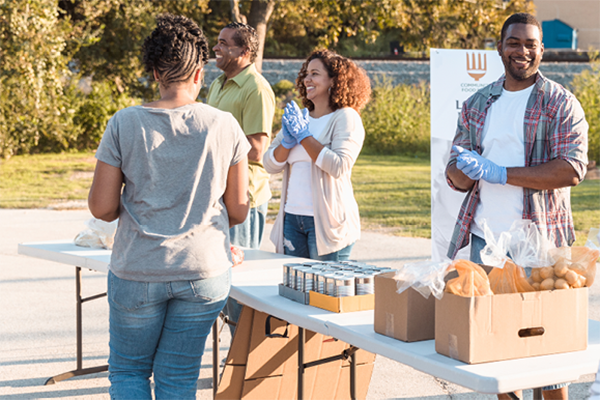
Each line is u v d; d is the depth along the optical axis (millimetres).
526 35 2271
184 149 1796
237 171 1926
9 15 11469
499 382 1359
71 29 13211
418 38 17031
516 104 2369
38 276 5758
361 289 2004
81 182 12305
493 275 1670
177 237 1791
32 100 12641
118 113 1812
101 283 5516
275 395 2559
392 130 15664
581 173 2221
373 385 3303
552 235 2311
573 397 3111
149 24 15273
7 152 14820
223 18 19781
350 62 3053
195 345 1906
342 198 2975
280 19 22016
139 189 1789
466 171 2260
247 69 3473
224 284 1897
